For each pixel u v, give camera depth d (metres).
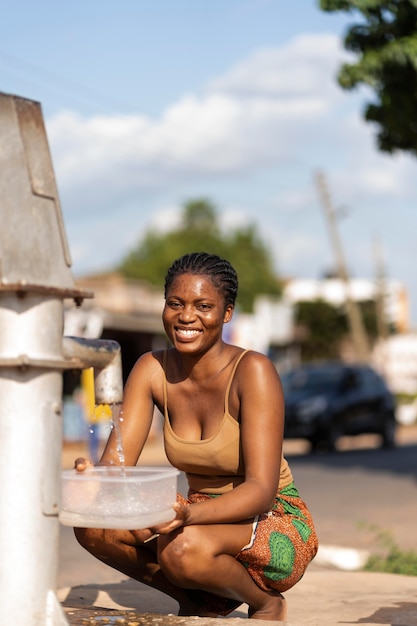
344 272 39.56
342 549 7.69
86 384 17.42
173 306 3.91
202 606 4.07
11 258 2.90
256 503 3.67
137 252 61.53
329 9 10.64
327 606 4.82
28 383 2.96
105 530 3.90
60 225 3.09
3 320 2.94
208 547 3.58
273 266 60.31
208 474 4.02
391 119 11.29
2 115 2.97
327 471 15.95
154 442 26.84
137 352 31.23
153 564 3.98
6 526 2.95
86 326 16.56
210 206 62.28
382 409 22.33
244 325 27.64
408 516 10.16
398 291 55.94
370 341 52.00
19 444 2.95
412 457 19.25
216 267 3.91
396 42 10.63
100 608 4.02
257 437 3.78
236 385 3.89
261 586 3.92
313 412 20.64
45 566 3.00
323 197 38.50
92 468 3.71
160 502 3.39
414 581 5.76
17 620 2.96
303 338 49.00
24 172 2.99
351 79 10.85
